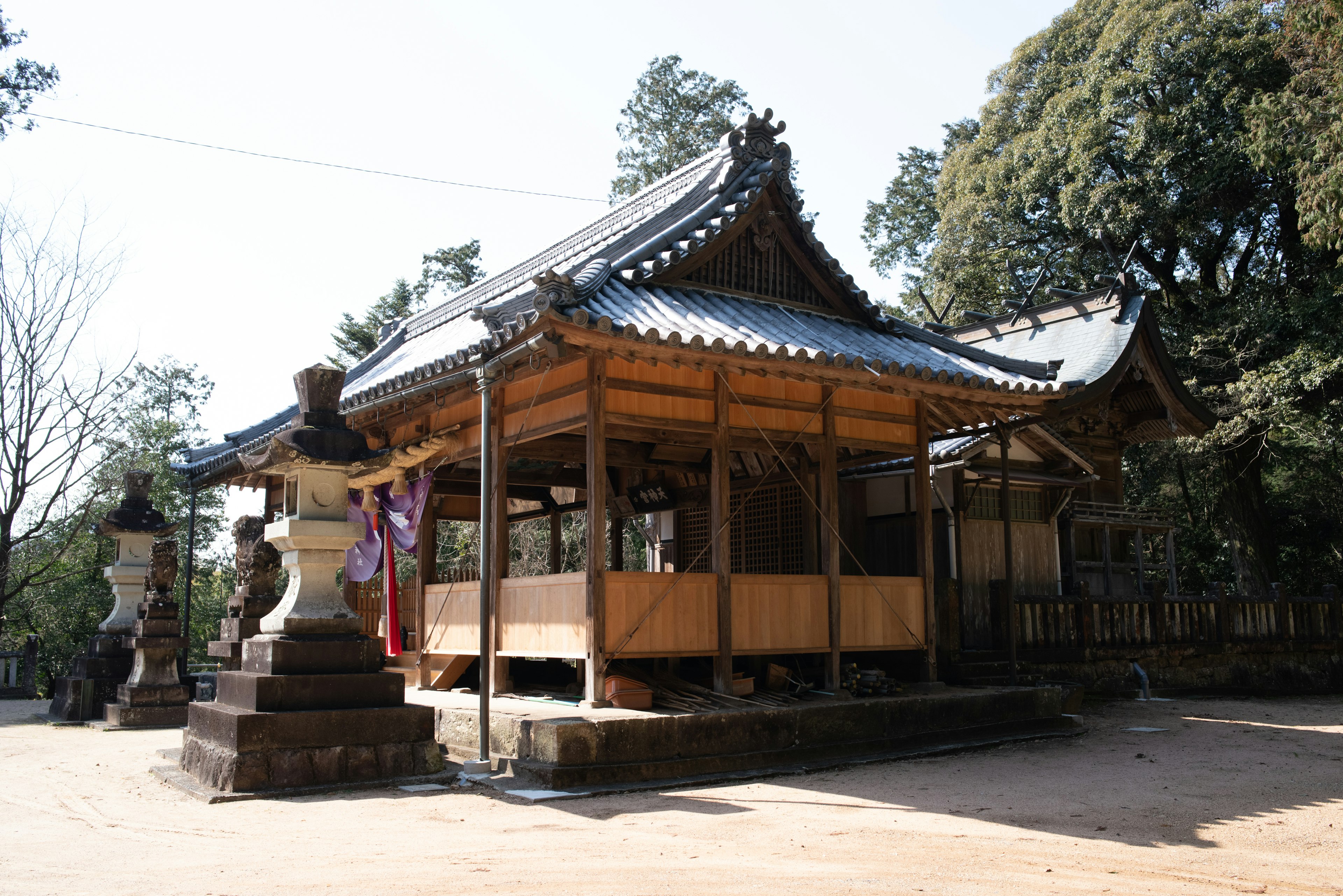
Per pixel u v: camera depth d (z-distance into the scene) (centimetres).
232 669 1248
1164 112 2577
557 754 790
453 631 1170
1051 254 2966
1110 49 2653
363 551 1350
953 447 1506
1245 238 2816
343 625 826
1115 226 2572
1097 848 602
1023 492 1752
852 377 990
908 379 1020
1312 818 711
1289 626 2027
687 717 875
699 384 1020
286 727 748
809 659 1261
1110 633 1711
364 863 523
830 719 983
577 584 944
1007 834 638
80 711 1407
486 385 901
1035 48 3078
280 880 484
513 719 857
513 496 1553
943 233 3142
